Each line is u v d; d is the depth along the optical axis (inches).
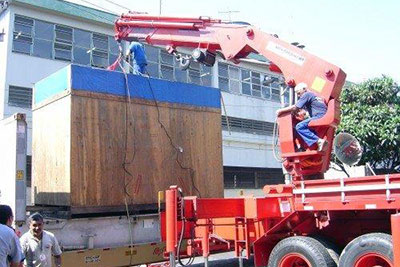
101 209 321.7
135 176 343.3
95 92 333.1
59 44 809.5
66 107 325.1
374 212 234.7
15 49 757.9
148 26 360.8
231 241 287.7
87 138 323.9
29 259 225.9
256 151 1101.1
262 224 267.9
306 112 260.5
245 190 1067.9
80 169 317.7
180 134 374.3
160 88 369.1
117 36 379.9
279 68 285.0
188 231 266.4
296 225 252.7
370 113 461.4
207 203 257.8
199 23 334.3
